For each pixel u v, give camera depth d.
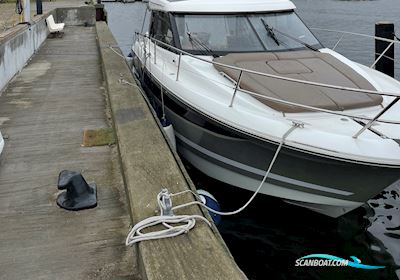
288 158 4.28
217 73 5.35
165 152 3.83
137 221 2.82
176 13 6.33
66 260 2.84
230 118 4.50
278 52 5.81
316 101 4.50
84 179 3.60
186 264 2.38
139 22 22.41
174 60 6.00
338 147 3.95
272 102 4.46
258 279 4.38
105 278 2.68
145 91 7.11
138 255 2.66
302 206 4.98
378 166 3.95
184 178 3.43
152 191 3.17
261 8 6.28
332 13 26.02
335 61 5.50
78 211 3.38
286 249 4.78
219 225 5.09
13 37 7.84
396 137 4.17
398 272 4.47
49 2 22.95
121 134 4.27
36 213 3.37
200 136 5.19
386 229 5.12
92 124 5.31
